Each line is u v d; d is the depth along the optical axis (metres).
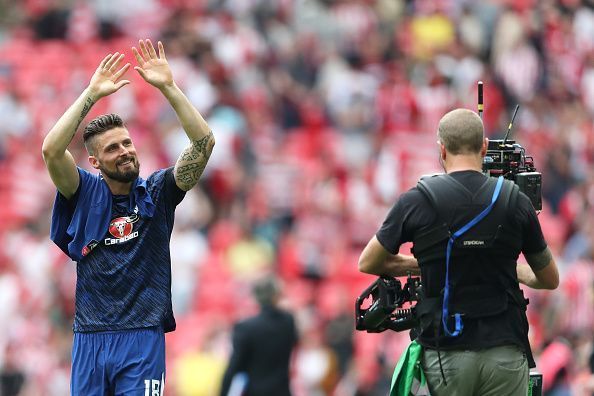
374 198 70.81
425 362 22.95
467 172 22.70
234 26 85.19
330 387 54.19
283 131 78.81
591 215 66.75
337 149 76.56
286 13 87.19
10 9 92.75
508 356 22.53
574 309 43.00
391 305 23.44
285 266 65.38
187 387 54.00
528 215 22.61
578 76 84.75
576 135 79.19
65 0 92.00
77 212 24.05
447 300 22.42
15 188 77.06
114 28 90.00
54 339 60.78
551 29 85.06
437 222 22.48
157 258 24.17
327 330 55.31
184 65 80.88
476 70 81.69
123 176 23.86
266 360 37.84
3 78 86.00
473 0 86.94
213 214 69.44
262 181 72.25
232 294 63.16
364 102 79.38
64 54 88.31
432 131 78.19
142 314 23.92
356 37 84.81
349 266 65.06
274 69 82.69
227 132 73.94
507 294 22.59
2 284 64.69
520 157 24.41
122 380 23.72
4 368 57.22
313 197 70.00
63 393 57.41
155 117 77.75
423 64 83.00
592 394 35.28
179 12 88.75
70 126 23.48
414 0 88.00
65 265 64.75
